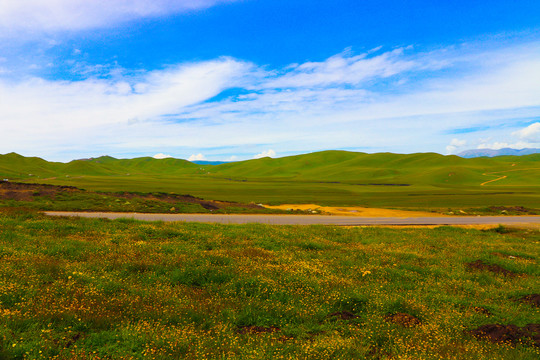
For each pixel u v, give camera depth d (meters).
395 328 7.66
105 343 6.10
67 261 11.28
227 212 40.25
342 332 7.45
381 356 6.43
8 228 16.31
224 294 9.38
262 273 11.55
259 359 5.71
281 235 21.23
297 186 146.12
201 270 11.19
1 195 35.38
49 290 8.05
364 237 23.25
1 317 6.36
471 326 8.05
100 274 10.27
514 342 7.22
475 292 11.08
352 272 12.88
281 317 8.18
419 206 68.62
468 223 37.94
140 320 7.04
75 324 6.62
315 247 18.08
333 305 9.23
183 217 32.84
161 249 14.42
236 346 6.30
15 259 10.58
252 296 9.56
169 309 7.83
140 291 8.91
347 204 68.38
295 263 13.38
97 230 18.14
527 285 12.06
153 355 5.68
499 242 23.73
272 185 151.38
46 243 13.85
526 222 40.28
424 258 16.45
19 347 5.40
